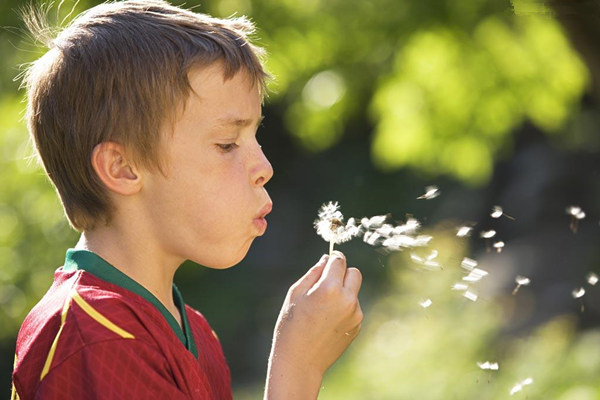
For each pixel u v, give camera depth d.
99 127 2.22
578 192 15.75
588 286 12.59
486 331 11.49
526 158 16.94
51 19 7.06
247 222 2.27
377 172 21.78
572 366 8.73
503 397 9.05
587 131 15.32
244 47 2.31
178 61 2.21
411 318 12.90
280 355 2.42
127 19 2.29
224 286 20.00
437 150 9.17
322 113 9.79
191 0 8.26
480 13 8.10
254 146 2.31
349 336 2.48
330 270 2.48
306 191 22.70
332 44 9.20
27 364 2.11
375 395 11.16
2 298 9.52
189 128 2.22
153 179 2.24
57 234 9.61
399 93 9.06
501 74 8.53
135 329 2.12
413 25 8.52
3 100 9.39
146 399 2.06
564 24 4.25
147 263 2.29
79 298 2.13
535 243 15.02
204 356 2.49
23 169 9.22
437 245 13.57
